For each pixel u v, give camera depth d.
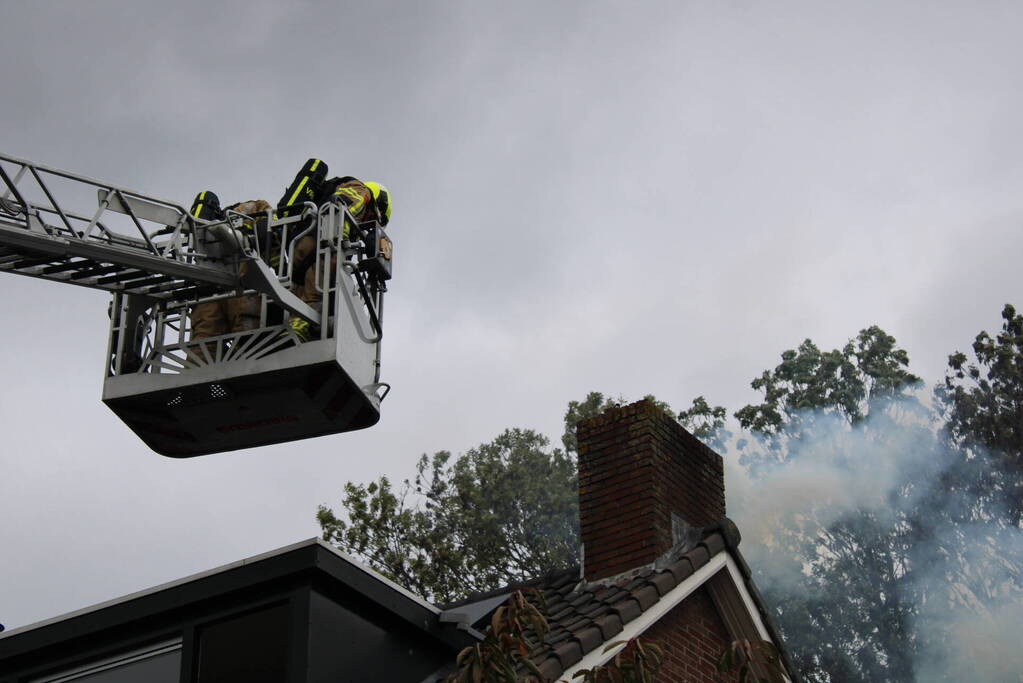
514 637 6.66
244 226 9.55
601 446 10.40
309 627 8.24
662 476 10.10
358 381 9.31
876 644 26.23
